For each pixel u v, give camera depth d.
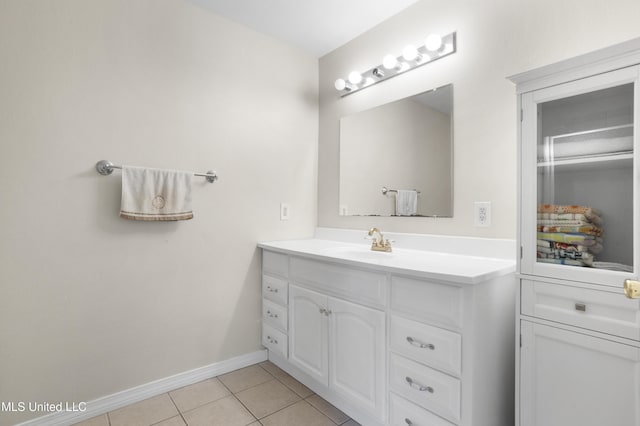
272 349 2.19
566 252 1.15
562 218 1.16
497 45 1.63
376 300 1.49
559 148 1.17
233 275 2.18
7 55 1.46
